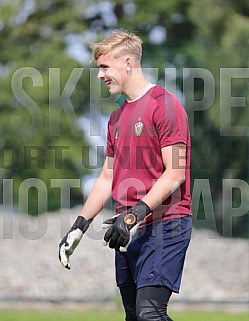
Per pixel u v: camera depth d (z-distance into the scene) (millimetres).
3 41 61781
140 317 13625
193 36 66938
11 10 65750
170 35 67750
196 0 66625
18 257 37219
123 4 67812
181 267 14055
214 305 31062
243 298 33000
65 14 66000
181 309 31031
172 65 55594
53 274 35875
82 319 26828
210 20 65812
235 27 62812
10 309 30719
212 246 38469
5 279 35500
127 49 14250
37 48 61688
